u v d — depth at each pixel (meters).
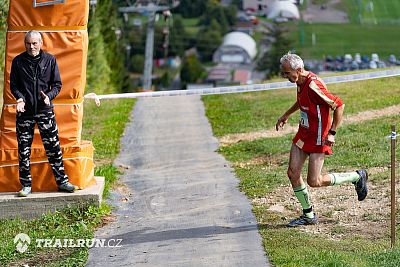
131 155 16.70
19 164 11.55
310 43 65.00
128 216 11.80
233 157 15.79
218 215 11.52
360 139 15.51
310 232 10.39
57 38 11.70
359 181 10.73
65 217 11.45
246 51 77.31
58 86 11.30
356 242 9.70
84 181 11.90
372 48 59.78
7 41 11.76
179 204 12.36
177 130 19.52
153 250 10.06
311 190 12.34
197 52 83.06
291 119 19.33
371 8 70.06
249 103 22.86
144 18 72.62
